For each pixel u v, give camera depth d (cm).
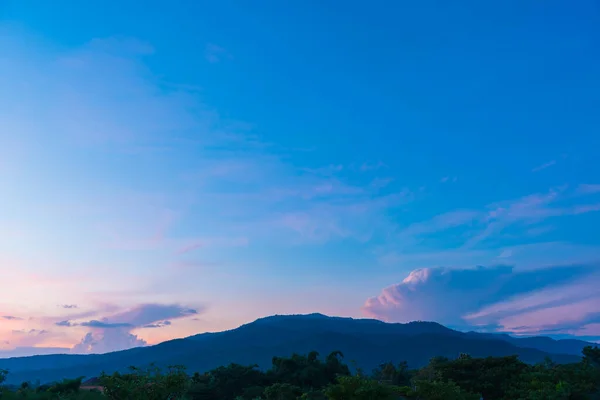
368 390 3506
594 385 5484
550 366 6662
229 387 9925
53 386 4300
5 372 3183
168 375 2716
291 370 10881
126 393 2544
